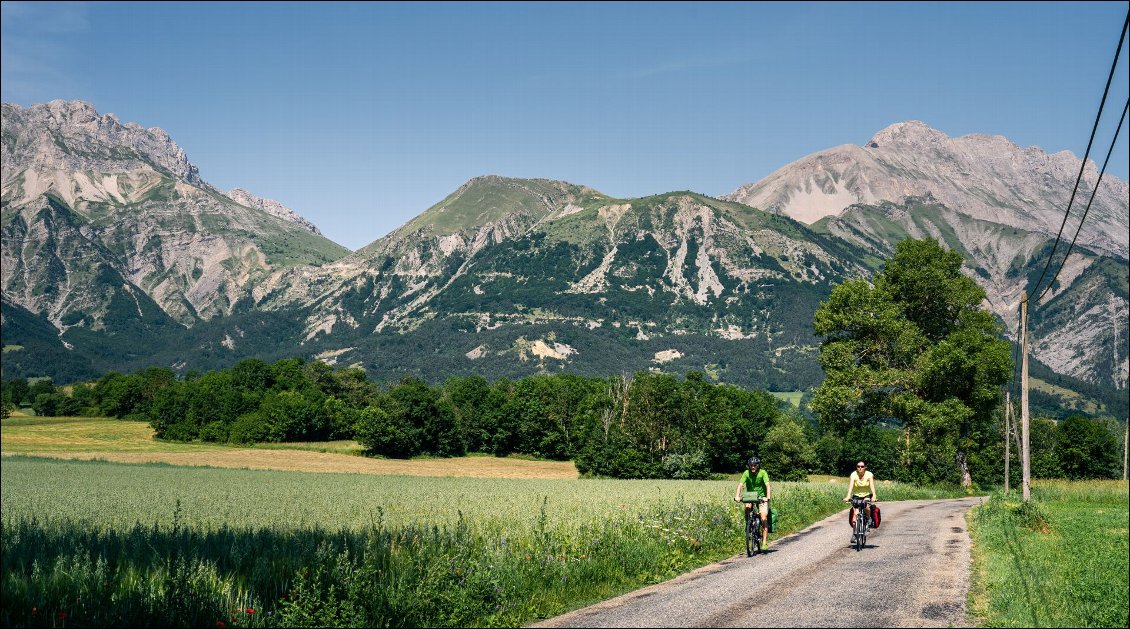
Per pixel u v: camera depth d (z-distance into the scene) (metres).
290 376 167.38
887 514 33.03
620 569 16.36
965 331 51.16
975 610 12.19
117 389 175.00
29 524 22.44
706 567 17.81
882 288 54.47
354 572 12.38
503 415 135.62
